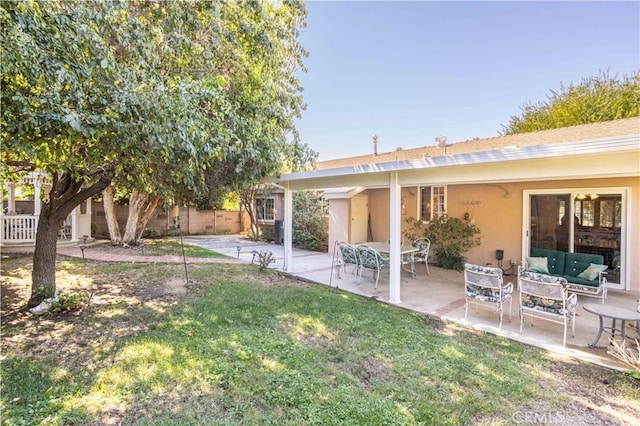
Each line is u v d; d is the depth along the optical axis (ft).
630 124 25.62
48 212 18.35
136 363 12.05
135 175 17.47
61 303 17.31
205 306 18.70
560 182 25.61
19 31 8.66
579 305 20.08
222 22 19.52
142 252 37.96
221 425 8.92
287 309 18.51
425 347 14.05
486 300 16.94
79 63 10.43
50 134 10.17
